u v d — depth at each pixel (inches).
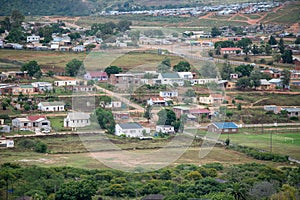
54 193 2445.9
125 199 2417.6
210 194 2432.3
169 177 2640.3
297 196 2438.5
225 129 3838.6
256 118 4242.1
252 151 3309.5
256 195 2421.3
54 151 3228.3
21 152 3235.7
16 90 4788.4
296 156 3297.2
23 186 2479.1
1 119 3966.5
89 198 2405.3
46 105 4281.5
